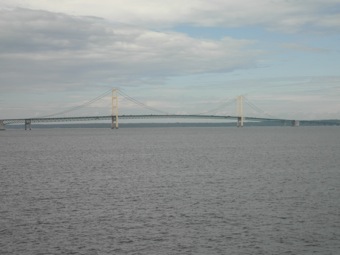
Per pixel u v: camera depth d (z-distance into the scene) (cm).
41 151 9800
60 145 12281
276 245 2441
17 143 13738
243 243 2475
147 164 6556
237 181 4634
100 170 5816
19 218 3017
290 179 4753
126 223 2886
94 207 3366
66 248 2406
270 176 5022
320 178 4809
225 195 3812
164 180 4772
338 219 2948
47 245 2455
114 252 2348
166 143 12950
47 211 3231
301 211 3180
